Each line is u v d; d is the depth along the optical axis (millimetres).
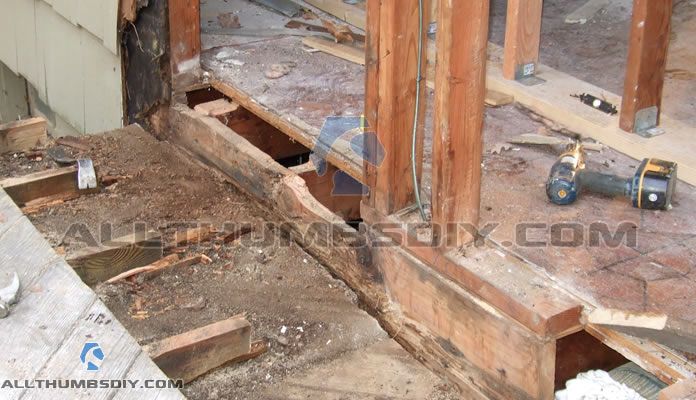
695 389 2693
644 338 2963
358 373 3402
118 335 3193
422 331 3578
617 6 5973
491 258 3322
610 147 4203
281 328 3607
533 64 4805
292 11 5977
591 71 5031
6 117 7727
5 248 3619
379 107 3457
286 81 4930
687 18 5656
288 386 3332
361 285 3865
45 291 3391
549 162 4051
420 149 3557
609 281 3172
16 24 6566
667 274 3215
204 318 3641
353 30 5680
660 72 4113
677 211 3645
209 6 6012
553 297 3084
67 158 4707
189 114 4895
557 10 6012
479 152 3256
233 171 4578
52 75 6215
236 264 3992
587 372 3148
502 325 3145
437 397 3301
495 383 3262
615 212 3635
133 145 4957
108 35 5191
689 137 4145
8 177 4531
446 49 3006
